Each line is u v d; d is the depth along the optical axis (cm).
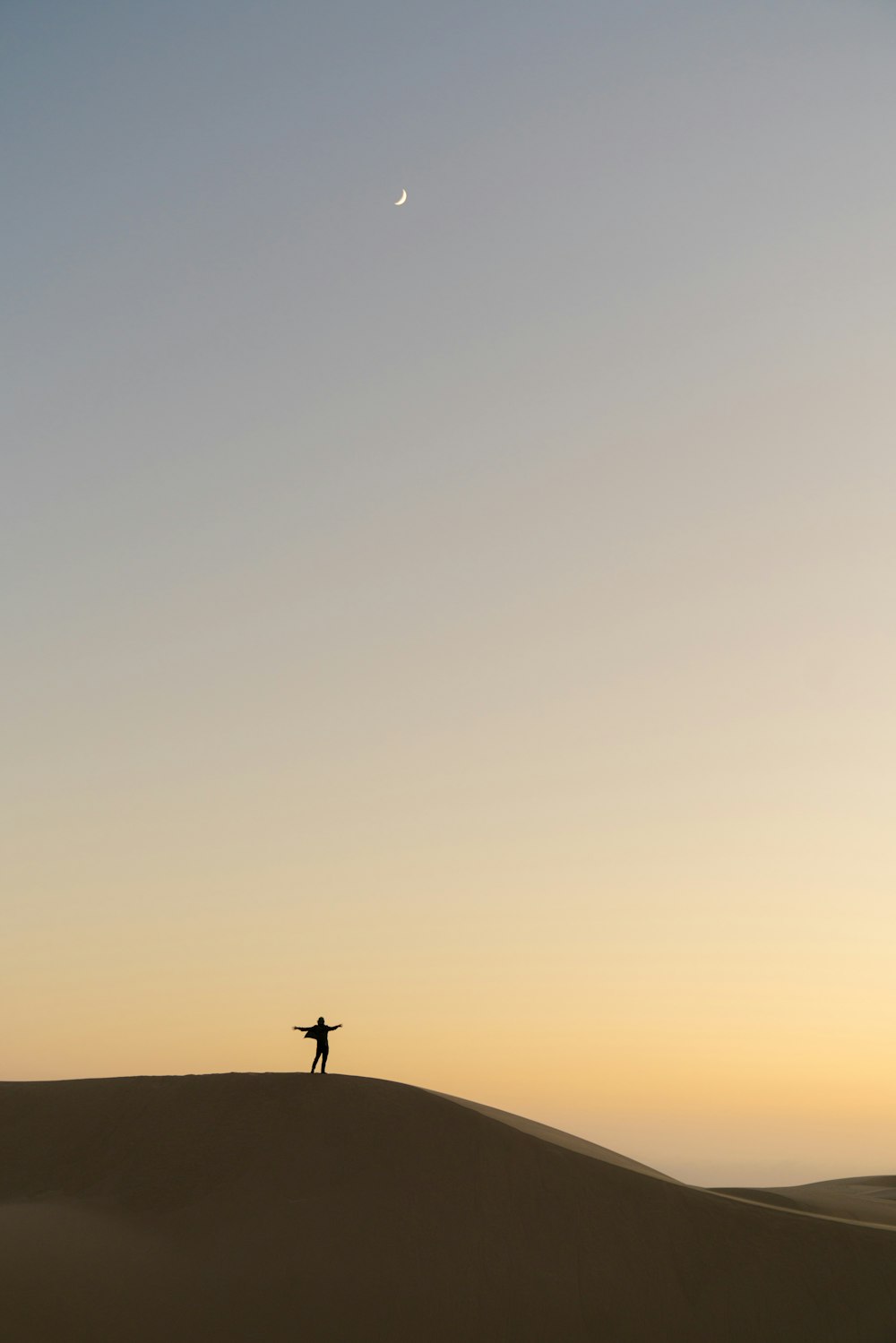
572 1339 2372
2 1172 2742
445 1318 2331
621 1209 2792
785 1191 4491
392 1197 2636
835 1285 2716
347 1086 3086
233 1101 3008
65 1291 2122
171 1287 2233
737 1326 2525
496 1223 2625
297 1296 2289
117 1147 2816
